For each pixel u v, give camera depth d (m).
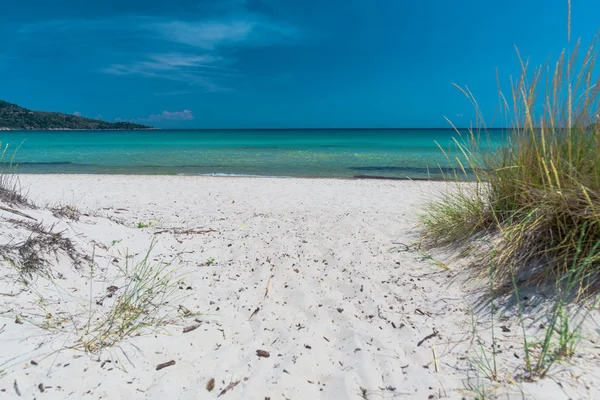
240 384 1.88
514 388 1.69
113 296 2.67
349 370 2.02
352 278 3.30
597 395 1.59
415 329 2.43
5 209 3.26
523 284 2.63
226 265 3.70
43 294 2.41
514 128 3.31
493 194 3.48
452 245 3.60
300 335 2.39
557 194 2.62
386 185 10.25
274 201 7.75
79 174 12.57
